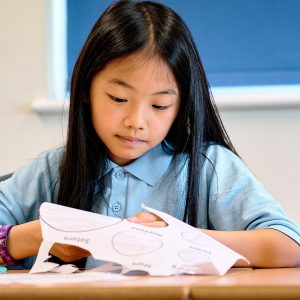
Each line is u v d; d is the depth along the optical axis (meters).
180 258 0.93
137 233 1.00
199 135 1.34
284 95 2.13
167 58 1.23
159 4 1.32
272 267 1.14
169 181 1.36
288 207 2.15
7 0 2.29
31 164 1.46
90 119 1.33
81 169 1.33
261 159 2.17
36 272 1.00
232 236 1.13
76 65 1.31
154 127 1.24
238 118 2.17
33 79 2.28
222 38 2.25
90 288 0.62
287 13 2.23
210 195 1.34
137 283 0.71
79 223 1.02
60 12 2.31
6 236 1.22
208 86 1.36
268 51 2.24
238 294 0.61
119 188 1.35
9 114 2.28
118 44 1.22
